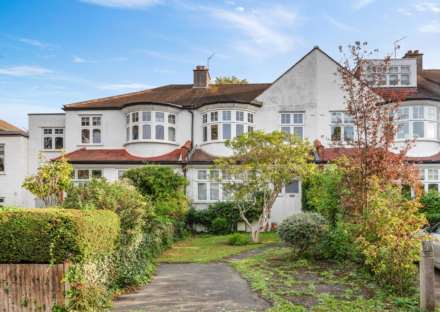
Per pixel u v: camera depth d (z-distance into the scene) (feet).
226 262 39.29
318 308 22.43
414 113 70.44
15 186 77.61
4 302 20.43
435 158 67.97
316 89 76.89
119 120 78.84
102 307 22.61
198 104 77.30
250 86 89.25
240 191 52.80
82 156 73.26
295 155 51.31
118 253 27.91
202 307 23.11
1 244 20.30
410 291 25.72
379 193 31.81
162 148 74.59
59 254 20.25
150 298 25.30
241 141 52.01
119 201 31.55
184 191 66.59
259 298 25.13
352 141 36.60
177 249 48.67
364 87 36.91
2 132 78.13
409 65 77.15
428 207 56.49
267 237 58.85
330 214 41.86
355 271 32.30
